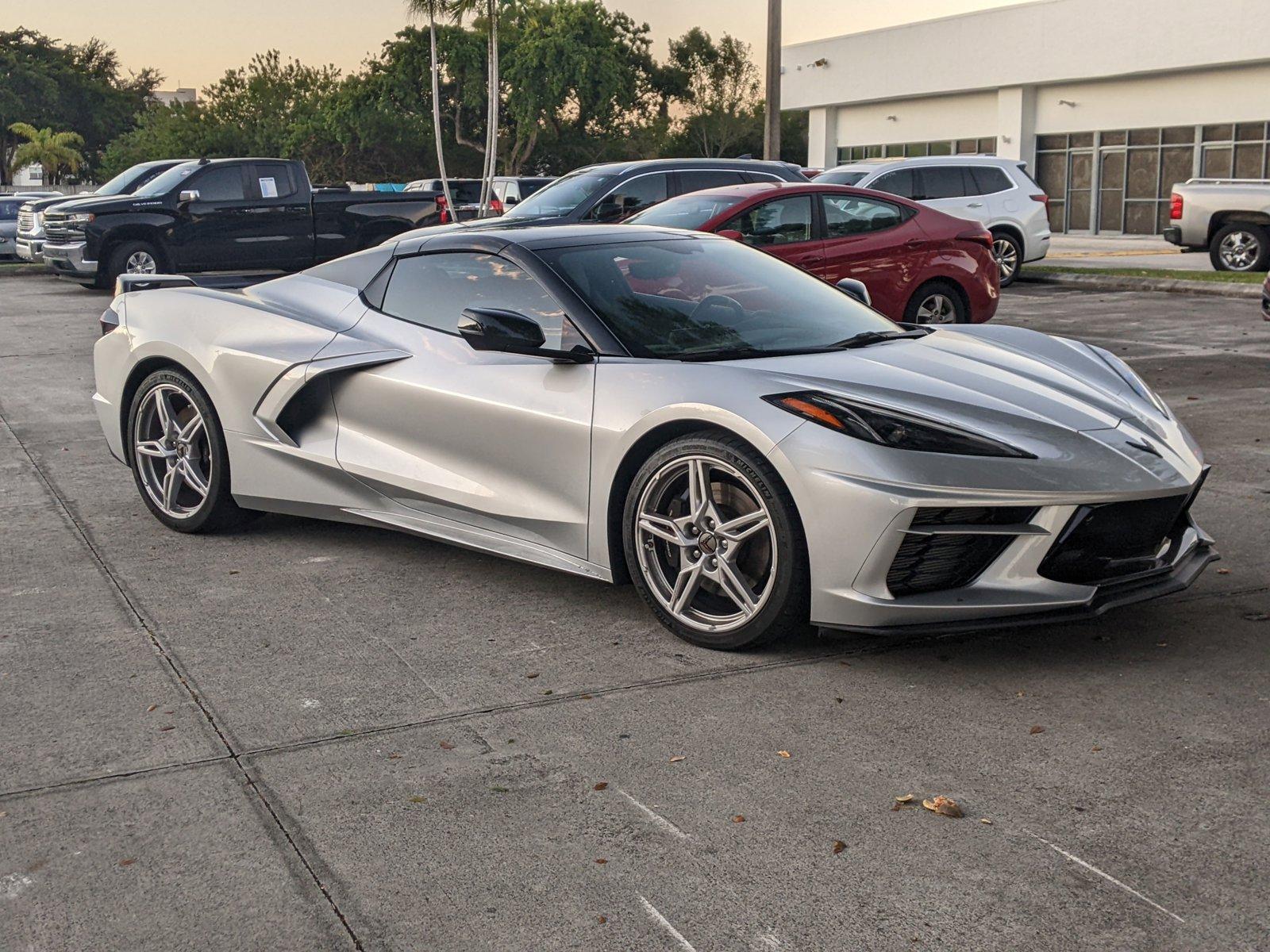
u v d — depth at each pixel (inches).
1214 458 248.5
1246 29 1114.7
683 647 152.4
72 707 135.8
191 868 102.3
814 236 397.4
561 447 160.7
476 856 103.5
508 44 2043.6
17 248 892.0
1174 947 88.9
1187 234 716.0
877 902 95.6
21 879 100.8
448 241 187.0
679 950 90.0
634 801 112.7
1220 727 125.9
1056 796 112.2
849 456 136.8
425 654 151.3
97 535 208.1
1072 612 139.4
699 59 2659.9
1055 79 1291.8
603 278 171.5
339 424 189.6
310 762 121.7
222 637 157.9
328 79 2608.3
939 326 189.8
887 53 1481.3
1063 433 144.0
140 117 2723.9
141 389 208.4
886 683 139.3
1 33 3011.8
